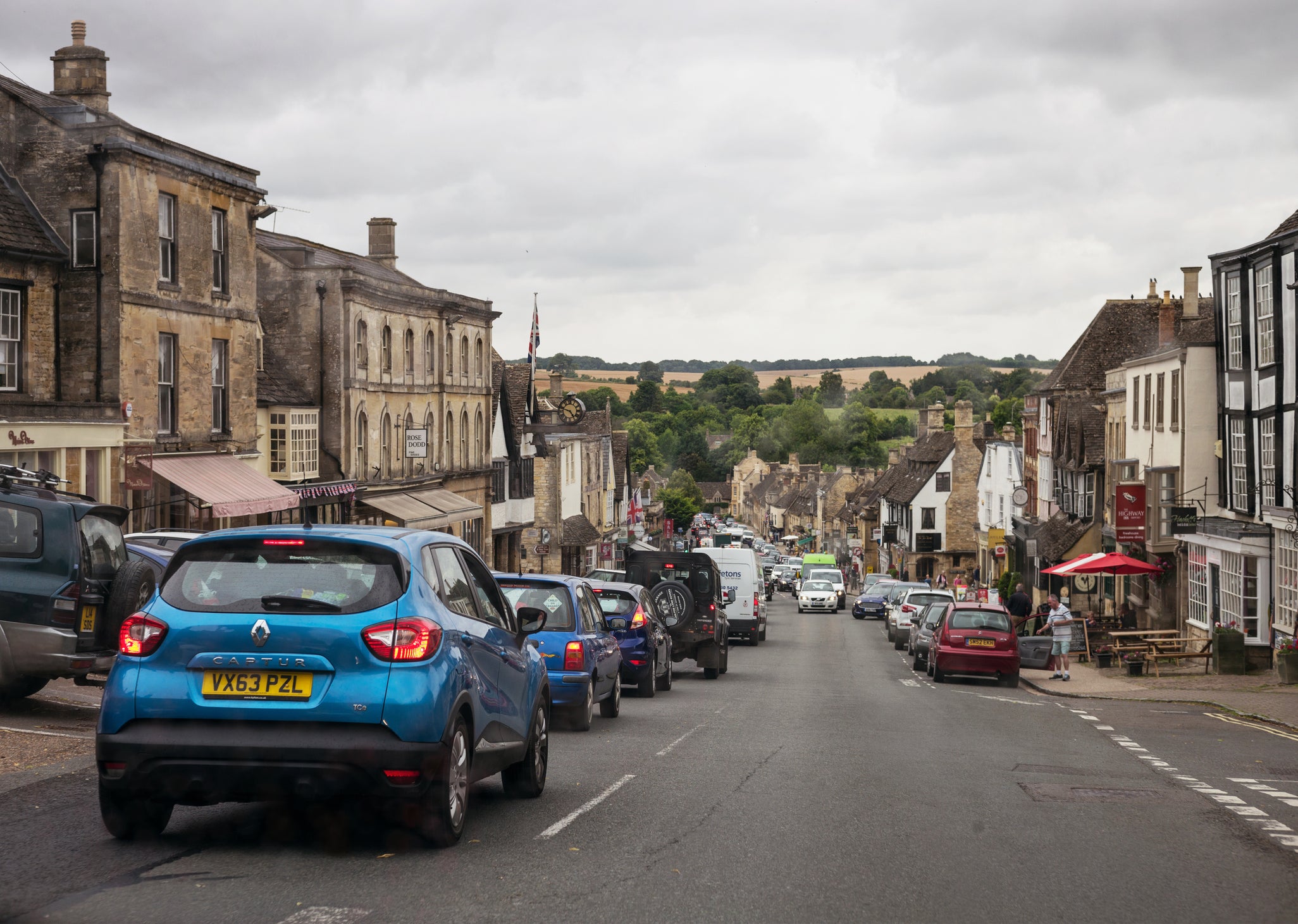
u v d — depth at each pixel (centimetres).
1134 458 4128
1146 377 3969
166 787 722
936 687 2644
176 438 2725
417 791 729
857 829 887
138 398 2588
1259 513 2998
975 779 1177
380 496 3834
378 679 725
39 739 1147
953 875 745
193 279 2798
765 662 3491
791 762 1259
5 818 828
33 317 2472
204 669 728
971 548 8781
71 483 2330
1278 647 2747
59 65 2953
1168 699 2289
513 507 5347
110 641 1298
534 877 702
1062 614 2828
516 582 1583
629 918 623
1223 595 3092
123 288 2533
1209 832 905
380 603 742
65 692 1512
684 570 2892
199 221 2823
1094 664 3250
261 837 787
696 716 1792
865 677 2920
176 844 760
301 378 3575
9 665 1244
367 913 617
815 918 636
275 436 3356
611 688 1705
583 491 6938
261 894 649
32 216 2509
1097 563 3434
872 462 19088
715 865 752
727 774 1152
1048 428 5634
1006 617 2786
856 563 11225
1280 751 1491
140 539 1733
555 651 1516
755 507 18675
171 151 2780
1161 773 1252
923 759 1323
